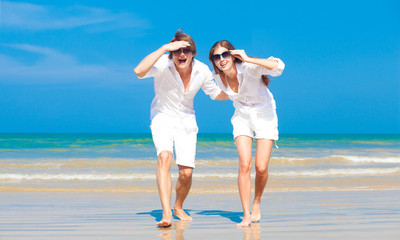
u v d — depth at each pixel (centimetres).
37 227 360
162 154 363
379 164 1348
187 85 380
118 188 759
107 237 311
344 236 302
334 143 2778
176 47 350
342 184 836
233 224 373
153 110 392
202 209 502
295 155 1688
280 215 431
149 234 323
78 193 685
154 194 677
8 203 556
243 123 375
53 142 2450
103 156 1525
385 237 297
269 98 378
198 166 1167
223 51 357
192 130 393
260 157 371
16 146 2075
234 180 888
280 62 353
